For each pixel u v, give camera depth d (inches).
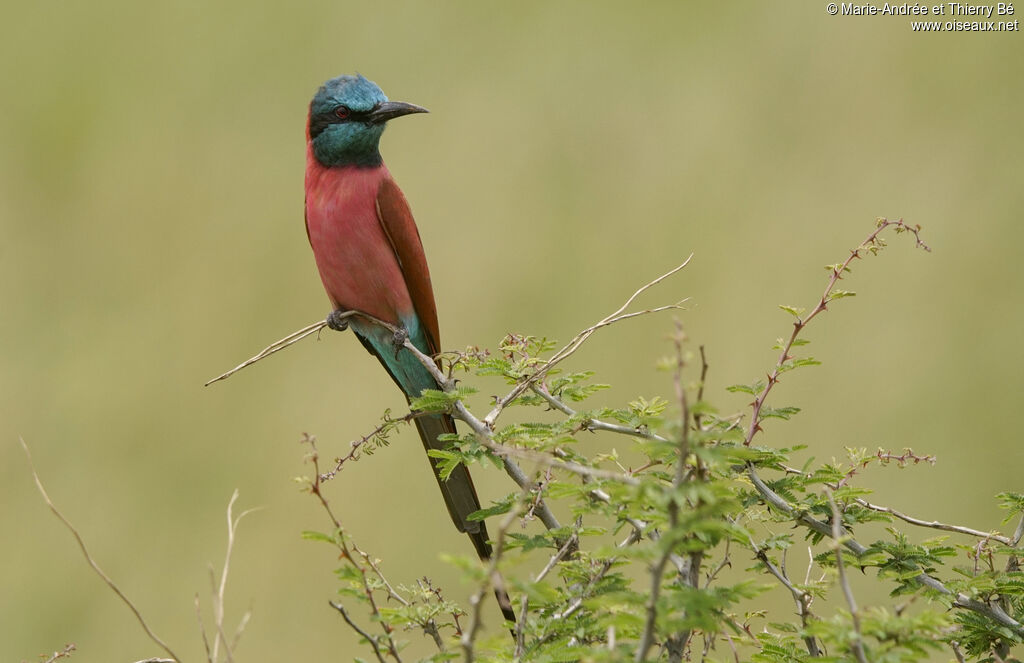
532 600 213.9
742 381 532.4
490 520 328.5
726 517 219.9
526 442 237.3
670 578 209.3
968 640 230.5
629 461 385.4
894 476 500.1
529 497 233.6
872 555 228.5
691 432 167.8
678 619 171.5
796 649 218.4
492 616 348.8
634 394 534.6
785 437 516.4
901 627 169.0
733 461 209.3
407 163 630.5
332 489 505.0
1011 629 230.2
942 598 228.4
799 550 398.9
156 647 480.4
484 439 244.1
